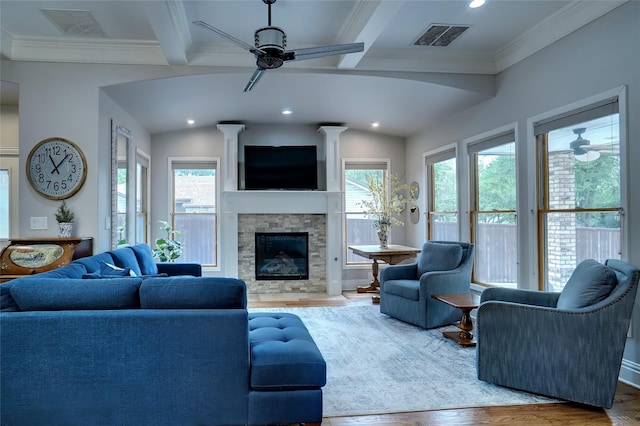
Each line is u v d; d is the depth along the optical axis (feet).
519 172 14.64
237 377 7.73
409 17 12.67
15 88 15.25
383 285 17.29
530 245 14.08
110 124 15.72
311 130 23.18
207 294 7.84
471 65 15.78
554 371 9.41
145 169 21.53
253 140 22.86
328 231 22.50
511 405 9.27
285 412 7.77
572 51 12.34
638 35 10.31
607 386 8.87
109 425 7.55
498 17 12.69
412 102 17.93
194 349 7.66
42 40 13.96
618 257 11.01
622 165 10.68
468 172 18.02
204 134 22.75
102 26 13.12
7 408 7.38
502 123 15.69
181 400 7.64
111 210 15.56
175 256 20.35
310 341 8.88
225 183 21.91
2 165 18.21
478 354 10.43
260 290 22.74
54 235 14.12
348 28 13.03
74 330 7.47
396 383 10.41
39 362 7.41
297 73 15.14
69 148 14.21
